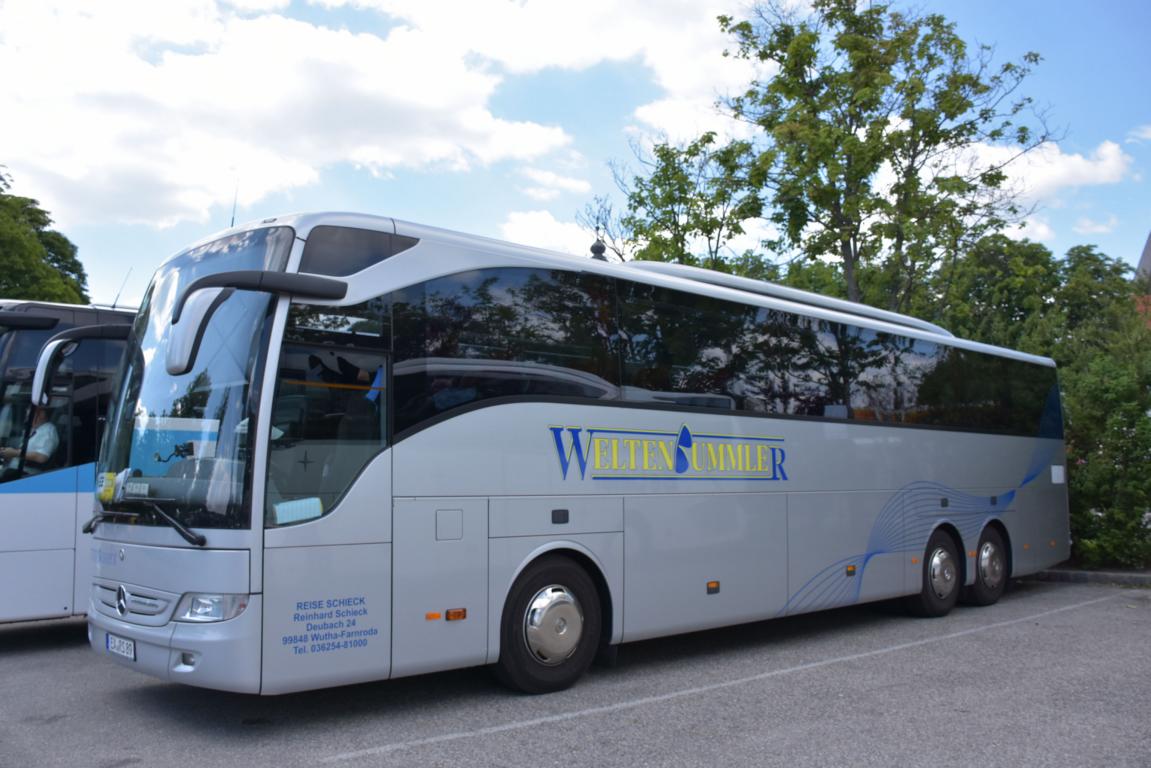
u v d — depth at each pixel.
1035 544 13.76
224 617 5.68
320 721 6.52
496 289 7.23
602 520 7.70
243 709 6.84
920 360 11.83
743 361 9.29
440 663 6.55
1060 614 11.80
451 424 6.76
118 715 6.66
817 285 21.45
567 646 7.37
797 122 17.50
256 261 6.36
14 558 8.94
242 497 5.77
